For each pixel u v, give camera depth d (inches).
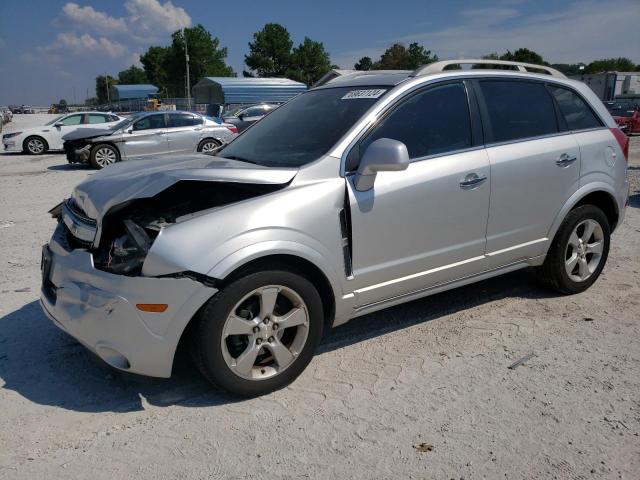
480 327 159.6
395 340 152.6
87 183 138.1
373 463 102.8
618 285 190.5
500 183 153.5
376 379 132.0
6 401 124.7
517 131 161.5
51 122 791.1
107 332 114.3
